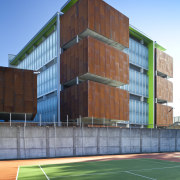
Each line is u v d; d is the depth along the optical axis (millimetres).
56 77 49750
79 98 40844
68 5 49000
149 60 69562
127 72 49281
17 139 27172
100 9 43531
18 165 19797
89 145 31547
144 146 36969
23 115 40469
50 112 50906
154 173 14570
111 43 48062
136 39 66875
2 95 35219
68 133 30219
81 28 42250
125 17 50219
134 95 63000
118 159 25062
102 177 12961
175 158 26359
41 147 28266
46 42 57188
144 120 64625
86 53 40156
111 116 43406
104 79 44594
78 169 16391
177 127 52438
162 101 73875
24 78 37188
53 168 17062
